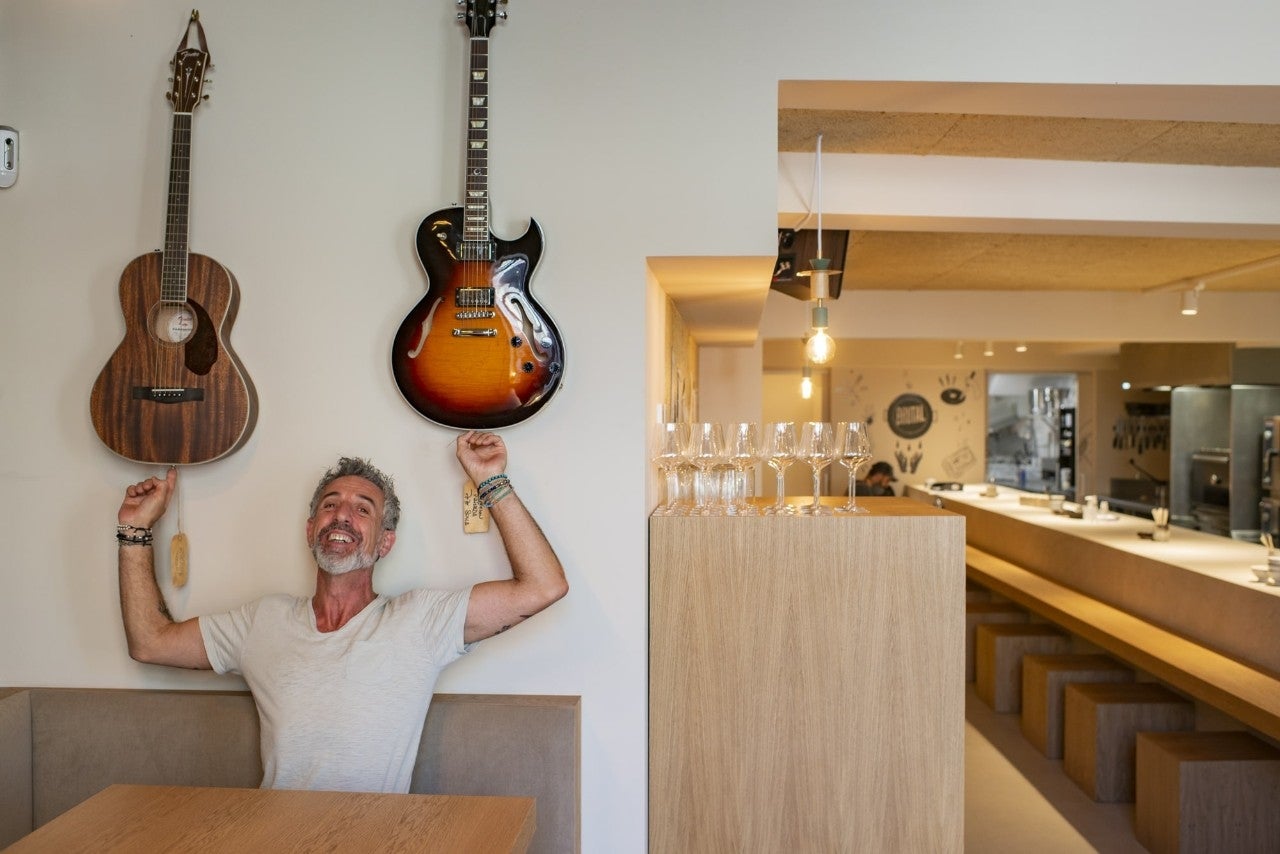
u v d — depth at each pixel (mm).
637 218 2484
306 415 2521
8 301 2594
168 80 2564
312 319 2520
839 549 2547
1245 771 3572
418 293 2514
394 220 2516
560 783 2381
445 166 2516
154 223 2570
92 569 2574
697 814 2557
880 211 4062
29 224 2592
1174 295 7500
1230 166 4133
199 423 2459
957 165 4086
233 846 1685
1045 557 6289
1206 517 8922
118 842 1700
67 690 2525
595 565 2498
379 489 2342
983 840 3914
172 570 2504
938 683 2543
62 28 2588
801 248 4402
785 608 2555
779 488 2822
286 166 2527
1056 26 2436
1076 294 7539
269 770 2170
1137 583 4973
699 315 4191
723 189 2469
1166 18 2428
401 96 2518
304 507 2521
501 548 2494
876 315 7570
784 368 11312
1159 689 4645
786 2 2463
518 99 2496
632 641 2502
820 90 2531
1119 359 11477
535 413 2453
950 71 2439
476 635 2316
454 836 1732
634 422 2486
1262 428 8375
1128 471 11641
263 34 2537
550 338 2453
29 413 2586
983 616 6531
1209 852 3570
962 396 11867
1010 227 4293
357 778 2148
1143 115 2697
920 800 2545
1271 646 3809
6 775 2395
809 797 2553
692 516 2578
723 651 2555
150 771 2455
